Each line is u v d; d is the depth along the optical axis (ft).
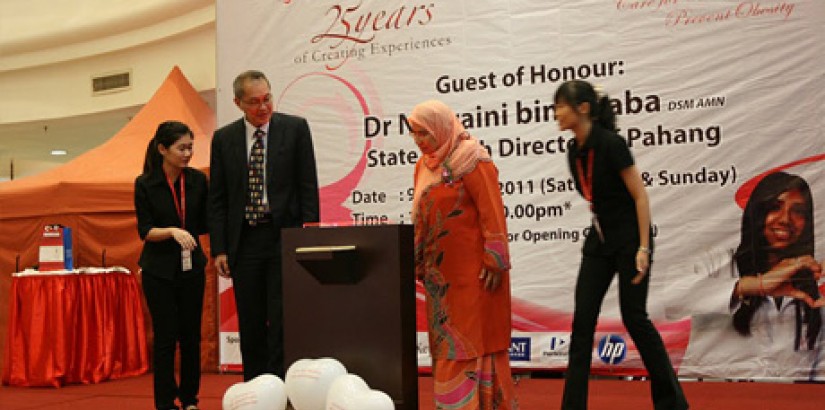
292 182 12.71
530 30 17.84
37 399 17.02
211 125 25.34
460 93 18.30
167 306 13.34
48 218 21.53
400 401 9.81
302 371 9.84
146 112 24.71
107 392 17.71
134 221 20.94
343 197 19.12
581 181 11.46
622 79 17.16
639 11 17.11
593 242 11.52
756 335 16.17
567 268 17.48
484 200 9.97
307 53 19.49
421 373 18.54
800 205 15.98
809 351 15.81
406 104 18.72
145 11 30.94
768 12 16.34
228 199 12.85
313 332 10.25
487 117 18.07
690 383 16.11
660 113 16.89
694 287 16.57
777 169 16.17
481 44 18.19
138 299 21.06
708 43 16.67
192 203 13.65
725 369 16.34
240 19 19.94
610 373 17.06
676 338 16.62
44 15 34.19
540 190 17.69
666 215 16.79
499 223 9.98
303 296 10.31
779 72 16.24
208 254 20.76
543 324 17.58
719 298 16.42
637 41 17.10
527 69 17.84
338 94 19.24
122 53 32.73
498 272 10.07
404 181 18.71
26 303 19.53
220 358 19.92
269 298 12.44
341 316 10.11
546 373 17.61
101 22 32.24
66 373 19.16
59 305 19.21
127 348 20.54
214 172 12.98
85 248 21.26
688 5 16.80
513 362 17.74
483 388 10.04
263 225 12.52
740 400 14.01
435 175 10.30
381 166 18.88
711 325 16.44
